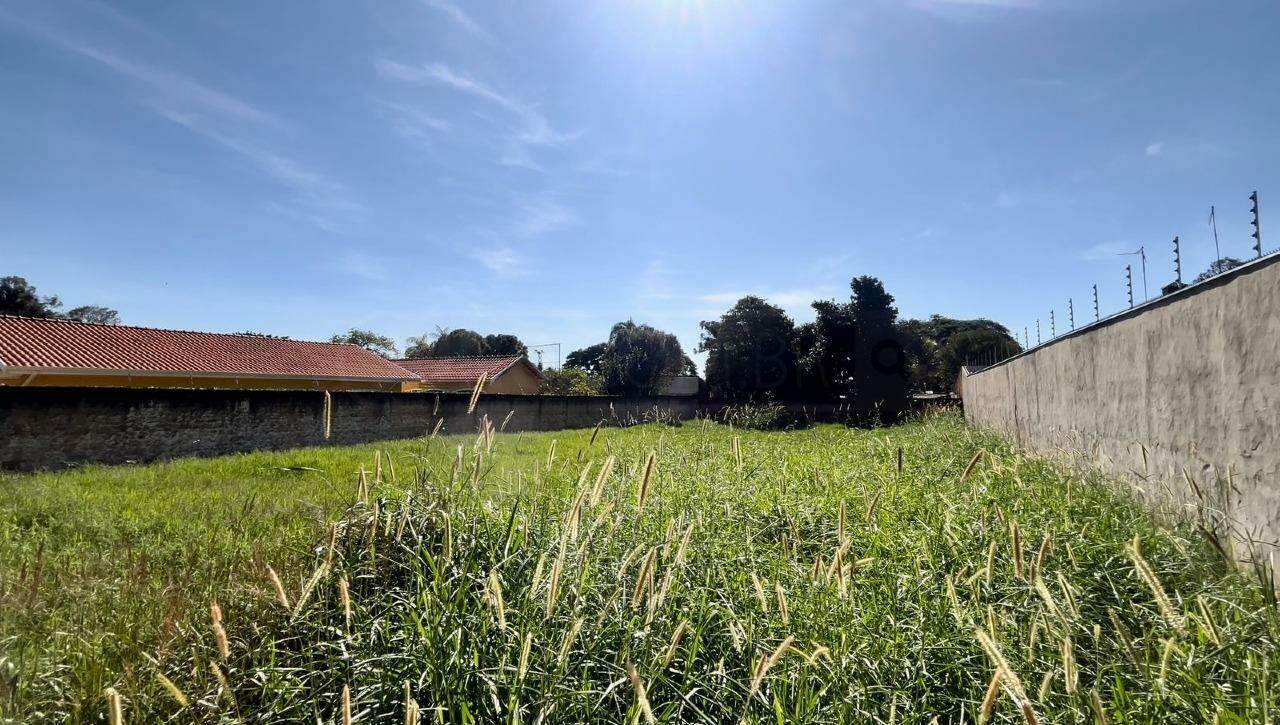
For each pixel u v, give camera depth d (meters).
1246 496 3.70
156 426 11.23
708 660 2.74
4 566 3.42
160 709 2.32
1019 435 10.35
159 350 20.27
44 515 5.40
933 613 2.87
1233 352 3.86
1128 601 3.01
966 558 3.51
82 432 10.28
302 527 4.13
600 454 8.02
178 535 4.70
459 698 2.23
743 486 5.71
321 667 2.60
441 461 4.25
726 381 30.16
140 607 2.86
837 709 2.29
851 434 13.93
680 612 2.85
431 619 2.53
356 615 2.75
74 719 2.21
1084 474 5.61
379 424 15.56
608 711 2.34
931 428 13.01
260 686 2.45
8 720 2.08
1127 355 5.62
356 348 27.75
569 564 2.81
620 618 2.58
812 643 2.53
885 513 4.66
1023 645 2.50
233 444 12.45
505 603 2.70
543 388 31.92
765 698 2.38
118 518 5.29
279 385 22.48
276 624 2.80
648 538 3.67
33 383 16.59
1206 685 2.15
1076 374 7.15
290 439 13.51
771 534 4.71
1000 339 33.25
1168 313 4.78
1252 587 2.72
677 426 17.91
